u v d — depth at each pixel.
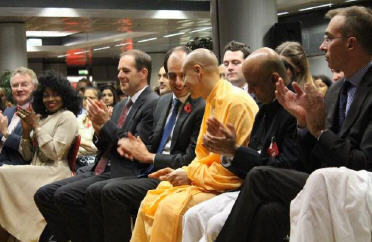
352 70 2.67
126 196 3.53
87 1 12.40
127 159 3.83
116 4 12.52
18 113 4.42
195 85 3.21
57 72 4.58
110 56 15.07
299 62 3.69
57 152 4.40
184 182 3.19
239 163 2.76
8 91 7.98
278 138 2.76
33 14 12.25
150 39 14.81
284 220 2.51
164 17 12.77
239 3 6.61
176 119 3.67
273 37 6.51
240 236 2.52
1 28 13.50
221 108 3.13
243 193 2.52
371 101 2.55
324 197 2.24
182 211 2.99
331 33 2.67
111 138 3.81
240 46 4.29
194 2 13.09
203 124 3.25
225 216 2.73
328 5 10.78
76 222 3.99
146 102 3.99
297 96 2.56
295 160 2.68
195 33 14.81
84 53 15.38
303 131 2.64
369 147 2.47
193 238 2.83
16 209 4.34
